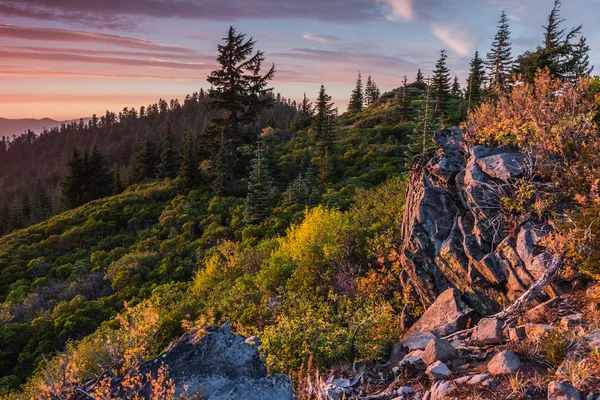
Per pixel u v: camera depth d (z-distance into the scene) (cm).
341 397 454
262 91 4241
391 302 878
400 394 429
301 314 801
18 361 1755
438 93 4994
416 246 778
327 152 3728
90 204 4300
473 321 611
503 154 693
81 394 376
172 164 5403
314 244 1245
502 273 599
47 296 2562
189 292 1708
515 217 619
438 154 854
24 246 3388
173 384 343
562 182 589
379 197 1784
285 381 341
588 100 713
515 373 368
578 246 482
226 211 3272
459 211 743
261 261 1695
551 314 469
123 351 505
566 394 302
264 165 3059
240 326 878
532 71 2544
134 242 3234
